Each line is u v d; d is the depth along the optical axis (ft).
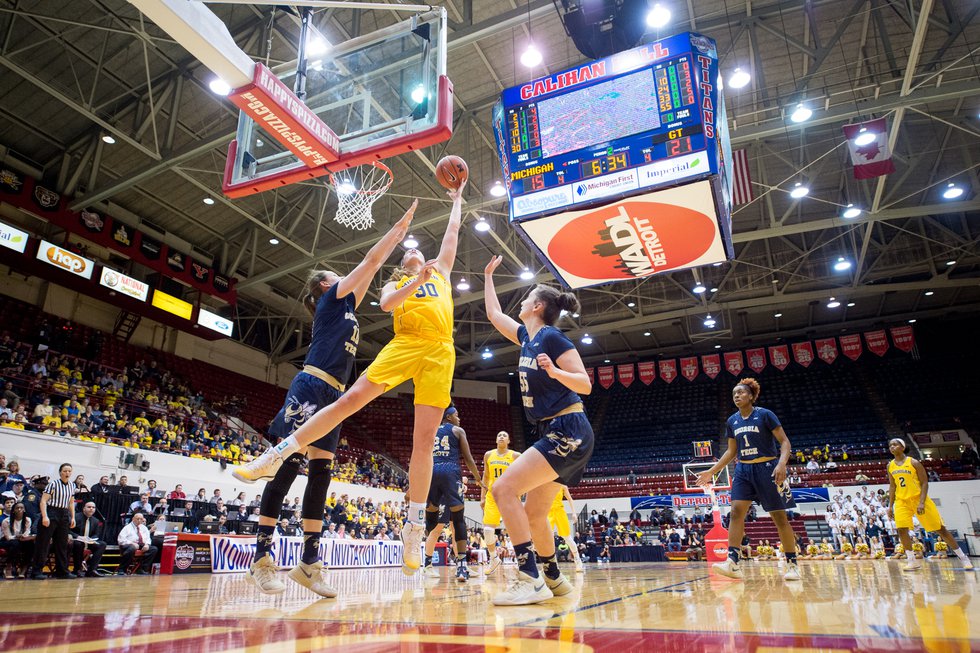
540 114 20.62
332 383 10.97
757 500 15.14
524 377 9.64
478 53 42.27
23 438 35.40
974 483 59.62
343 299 11.55
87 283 51.03
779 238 71.36
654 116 19.19
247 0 15.38
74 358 49.93
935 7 40.24
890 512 48.26
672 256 22.43
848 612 6.29
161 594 11.71
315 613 7.06
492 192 47.19
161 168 42.16
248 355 75.87
